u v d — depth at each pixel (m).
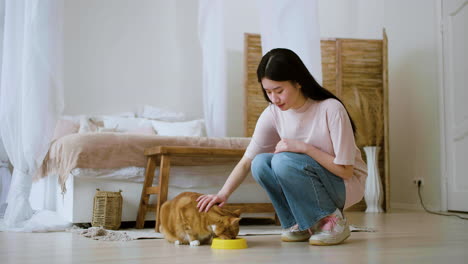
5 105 2.96
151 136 3.04
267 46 3.47
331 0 5.73
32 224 2.78
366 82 5.00
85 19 4.73
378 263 1.55
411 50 5.00
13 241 2.27
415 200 4.92
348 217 3.88
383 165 4.89
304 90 1.96
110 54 4.82
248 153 2.17
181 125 4.54
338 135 1.93
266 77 1.87
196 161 3.10
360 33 5.75
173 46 5.10
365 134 4.80
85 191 2.88
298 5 3.29
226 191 2.09
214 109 4.50
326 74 4.95
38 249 1.96
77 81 4.66
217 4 4.53
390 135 5.29
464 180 4.30
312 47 3.26
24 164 2.93
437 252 1.82
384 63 4.91
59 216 3.16
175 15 5.12
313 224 2.00
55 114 2.99
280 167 1.94
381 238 2.32
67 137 2.96
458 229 2.82
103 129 4.02
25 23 2.92
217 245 1.94
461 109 4.34
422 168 4.83
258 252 1.81
